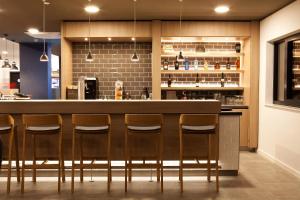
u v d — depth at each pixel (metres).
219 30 6.72
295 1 5.14
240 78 7.48
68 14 6.26
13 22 7.16
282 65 6.23
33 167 4.44
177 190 4.43
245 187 4.55
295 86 5.73
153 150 5.02
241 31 6.75
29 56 10.68
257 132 6.88
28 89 10.72
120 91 6.96
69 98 6.93
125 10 5.93
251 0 5.22
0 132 4.36
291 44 5.79
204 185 4.64
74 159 4.59
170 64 7.40
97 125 4.43
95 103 4.74
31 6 5.68
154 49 6.71
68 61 7.20
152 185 4.65
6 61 10.98
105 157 4.88
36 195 4.23
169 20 6.71
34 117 4.32
